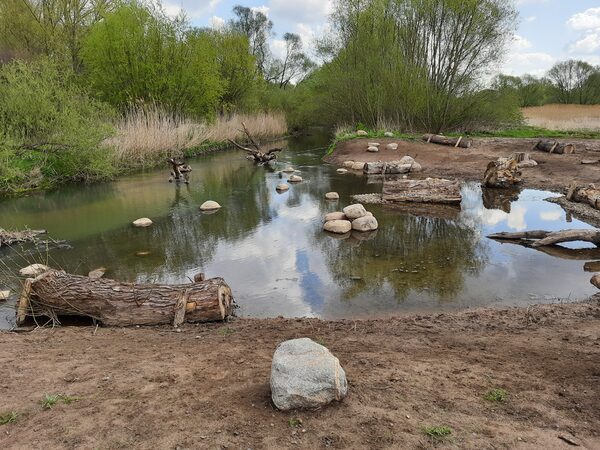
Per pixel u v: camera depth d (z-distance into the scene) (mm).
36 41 23906
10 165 12695
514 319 4934
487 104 22797
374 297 5852
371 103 24172
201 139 21688
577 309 5191
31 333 4602
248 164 18516
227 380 3256
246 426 2635
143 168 17000
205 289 4977
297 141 28359
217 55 28609
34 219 10141
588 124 26188
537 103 45875
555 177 13398
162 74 22188
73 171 14164
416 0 22250
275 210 10836
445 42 22234
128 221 9938
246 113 30734
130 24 21125
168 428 2631
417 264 7066
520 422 2701
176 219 10094
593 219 9609
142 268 7062
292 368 2857
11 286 6285
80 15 24234
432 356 3791
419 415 2752
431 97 22562
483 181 13188
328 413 2750
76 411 2832
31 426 2676
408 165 15695
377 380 3221
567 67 46188
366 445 2453
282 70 48938
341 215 9641
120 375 3361
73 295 4926
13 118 12922
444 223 9453
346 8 24578
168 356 3789
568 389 3102
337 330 4645
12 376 3361
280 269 6938
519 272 6648
